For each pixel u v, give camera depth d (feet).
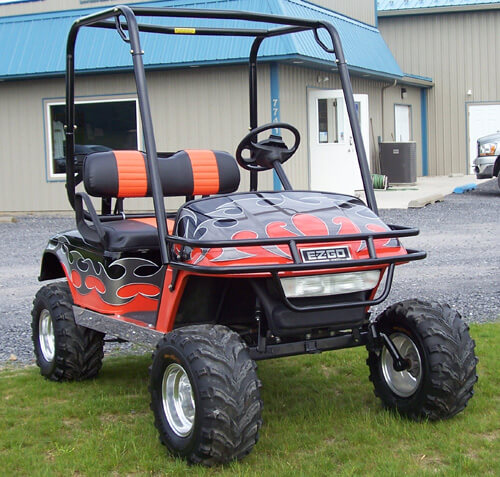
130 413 15.62
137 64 13.57
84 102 52.65
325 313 13.64
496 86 79.87
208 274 12.38
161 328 14.01
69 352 17.35
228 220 13.47
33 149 54.70
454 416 14.58
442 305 14.67
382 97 68.69
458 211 45.78
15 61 53.01
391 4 82.69
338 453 13.07
